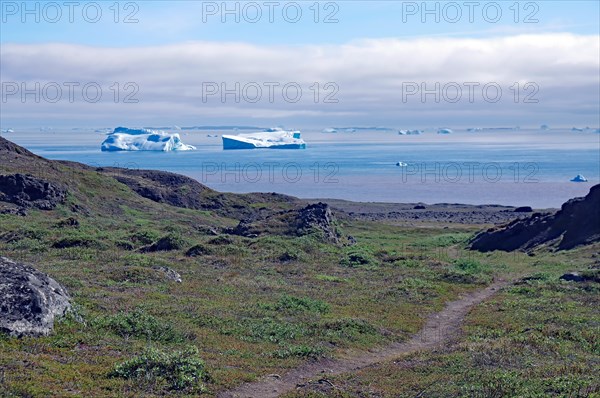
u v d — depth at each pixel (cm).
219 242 4356
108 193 7231
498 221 9544
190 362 1521
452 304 2986
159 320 1992
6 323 1608
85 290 2403
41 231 4372
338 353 1928
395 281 3456
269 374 1639
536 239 5622
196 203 8312
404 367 1720
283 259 4016
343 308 2638
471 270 4031
